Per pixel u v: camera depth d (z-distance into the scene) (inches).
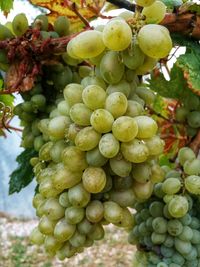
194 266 9.7
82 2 10.6
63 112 8.1
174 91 10.6
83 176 7.4
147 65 7.6
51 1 10.4
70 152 7.5
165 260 9.6
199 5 8.9
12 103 12.1
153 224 9.5
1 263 64.1
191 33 9.2
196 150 10.3
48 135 8.7
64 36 9.4
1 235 77.7
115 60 7.4
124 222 8.0
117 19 7.2
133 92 8.0
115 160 7.4
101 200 7.9
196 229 9.7
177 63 8.7
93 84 7.8
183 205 9.0
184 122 10.6
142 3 7.4
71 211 7.7
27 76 9.0
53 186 7.9
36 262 64.7
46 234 8.1
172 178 9.4
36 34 9.0
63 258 8.3
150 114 11.2
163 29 7.2
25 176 10.9
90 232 8.0
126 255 66.8
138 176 7.7
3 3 11.6
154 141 7.6
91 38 7.3
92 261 64.8
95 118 7.2
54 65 9.3
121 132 7.1
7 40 9.1
